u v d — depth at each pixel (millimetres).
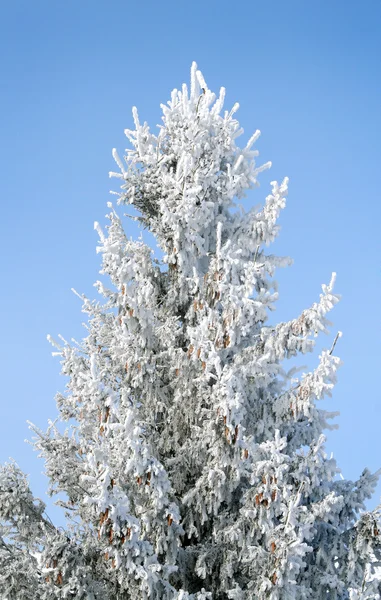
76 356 11914
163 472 9578
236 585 10438
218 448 10359
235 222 12781
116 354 11477
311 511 10930
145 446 9531
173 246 12086
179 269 12031
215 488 10617
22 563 9938
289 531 9328
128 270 10836
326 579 10820
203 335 10625
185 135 12422
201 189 12078
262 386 11531
